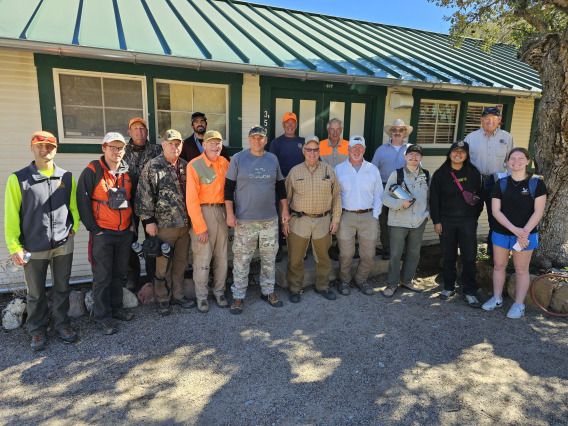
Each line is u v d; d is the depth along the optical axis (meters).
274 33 5.98
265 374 3.16
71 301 4.03
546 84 4.84
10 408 2.75
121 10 5.28
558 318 4.16
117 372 3.16
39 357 3.34
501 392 2.99
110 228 3.58
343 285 4.70
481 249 5.77
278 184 4.19
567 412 2.79
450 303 4.51
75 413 2.71
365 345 3.60
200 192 3.93
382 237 5.52
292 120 4.80
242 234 4.03
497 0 5.68
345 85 5.70
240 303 4.16
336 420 2.68
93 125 4.68
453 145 4.27
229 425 2.62
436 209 4.50
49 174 3.29
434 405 2.84
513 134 7.12
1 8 4.36
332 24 7.48
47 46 3.74
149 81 4.72
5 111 4.27
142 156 4.24
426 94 6.25
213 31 5.41
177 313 4.12
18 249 3.17
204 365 3.27
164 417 2.69
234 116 5.20
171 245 3.98
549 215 4.89
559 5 4.71
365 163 4.49
